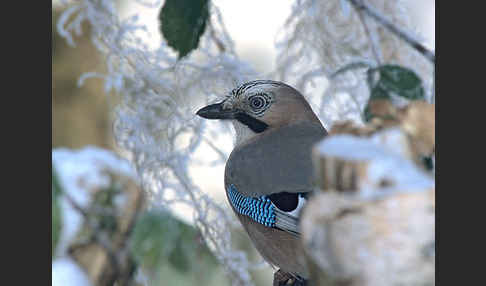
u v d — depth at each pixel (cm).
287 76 1030
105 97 941
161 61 966
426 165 685
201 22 811
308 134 978
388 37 1000
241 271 920
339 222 568
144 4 966
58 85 930
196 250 823
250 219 953
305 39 1018
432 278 561
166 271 800
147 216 801
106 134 938
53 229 785
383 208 558
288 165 938
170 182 938
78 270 799
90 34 949
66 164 821
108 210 818
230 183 986
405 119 681
